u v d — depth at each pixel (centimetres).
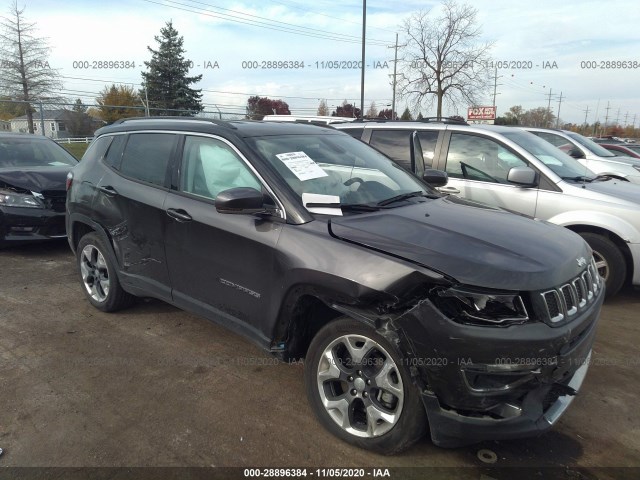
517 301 244
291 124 414
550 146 613
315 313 311
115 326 448
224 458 276
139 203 397
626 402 335
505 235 292
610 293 509
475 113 2939
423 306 246
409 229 291
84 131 2575
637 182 844
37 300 512
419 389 251
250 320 325
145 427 302
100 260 466
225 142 354
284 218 308
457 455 279
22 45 2953
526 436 249
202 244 348
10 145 771
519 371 241
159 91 3344
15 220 648
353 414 287
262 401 331
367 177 373
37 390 342
